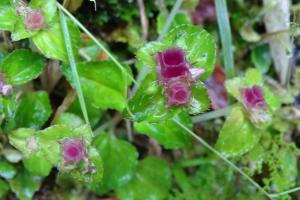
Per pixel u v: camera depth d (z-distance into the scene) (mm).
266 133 223
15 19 189
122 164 214
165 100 180
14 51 193
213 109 225
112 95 200
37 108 205
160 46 184
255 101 199
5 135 203
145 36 228
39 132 182
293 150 229
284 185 222
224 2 211
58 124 191
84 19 222
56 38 189
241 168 224
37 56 197
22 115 204
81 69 197
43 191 218
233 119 201
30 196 209
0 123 197
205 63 185
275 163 223
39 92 206
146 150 229
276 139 225
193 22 234
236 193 224
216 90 227
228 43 214
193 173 228
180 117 200
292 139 233
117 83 200
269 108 204
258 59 236
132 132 226
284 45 229
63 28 188
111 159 213
